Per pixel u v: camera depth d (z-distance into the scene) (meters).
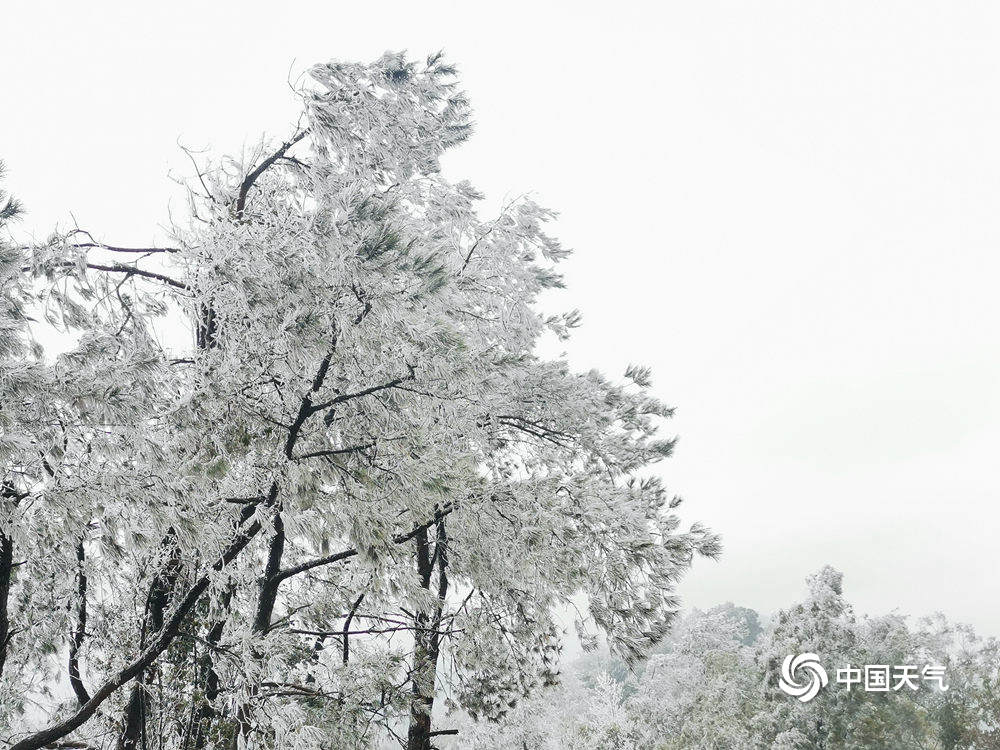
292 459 6.14
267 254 5.81
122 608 7.33
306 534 6.13
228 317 6.16
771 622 23.45
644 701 27.47
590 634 9.02
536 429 10.04
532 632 9.48
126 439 5.28
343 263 5.53
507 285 10.38
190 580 6.93
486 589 9.33
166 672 7.04
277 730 6.39
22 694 7.45
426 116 9.10
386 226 5.62
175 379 6.20
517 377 9.29
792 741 21.27
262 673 6.69
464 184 10.23
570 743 25.14
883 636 22.44
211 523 6.23
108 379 5.09
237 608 7.75
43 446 5.00
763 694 23.42
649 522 8.84
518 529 8.23
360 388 6.29
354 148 8.37
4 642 5.94
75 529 5.10
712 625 28.41
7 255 5.99
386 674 8.22
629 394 10.33
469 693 9.75
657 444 10.12
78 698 7.20
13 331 5.12
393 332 5.83
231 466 6.09
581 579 8.26
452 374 6.53
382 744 8.50
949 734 22.27
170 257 6.90
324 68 8.56
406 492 6.30
